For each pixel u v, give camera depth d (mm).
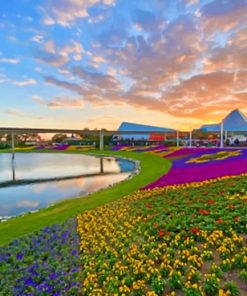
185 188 18547
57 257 10211
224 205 12070
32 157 91000
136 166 51594
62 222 14602
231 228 9188
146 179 29172
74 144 151625
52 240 11898
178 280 7055
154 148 87812
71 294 7656
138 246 9891
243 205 11461
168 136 159000
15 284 8516
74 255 10180
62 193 29000
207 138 146750
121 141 144875
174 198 15727
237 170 23641
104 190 25109
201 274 7316
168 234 9891
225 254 7852
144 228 11344
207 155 45750
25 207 23125
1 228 14984
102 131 119562
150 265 8203
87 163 64250
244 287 6523
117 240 10789
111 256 9477
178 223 10719
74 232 12672
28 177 42438
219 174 22766
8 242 12391
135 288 7156
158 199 16281
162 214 12664
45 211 18750
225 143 98938
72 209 18141
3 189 32188
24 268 9484
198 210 12156
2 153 120188
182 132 145250
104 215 14812
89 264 9125
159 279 7262
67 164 62688
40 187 33062
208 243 8727
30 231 13922
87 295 7543
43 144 163500
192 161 41719
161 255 8742
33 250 10938
